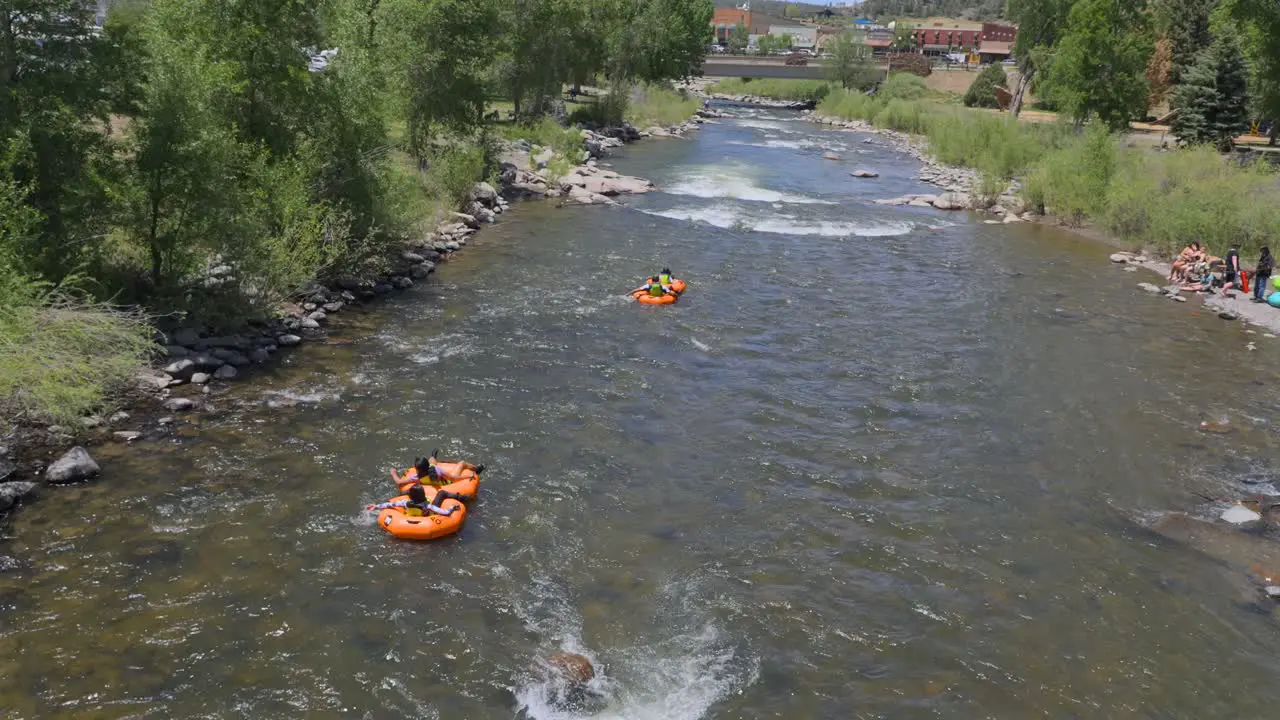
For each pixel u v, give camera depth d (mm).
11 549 11812
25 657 9898
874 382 19750
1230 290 28016
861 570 12734
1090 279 29797
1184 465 16391
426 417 16781
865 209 40906
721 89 122750
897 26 152125
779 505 14414
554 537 13180
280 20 22531
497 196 37094
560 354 20453
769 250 31516
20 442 14383
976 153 56469
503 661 10500
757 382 19422
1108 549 13484
